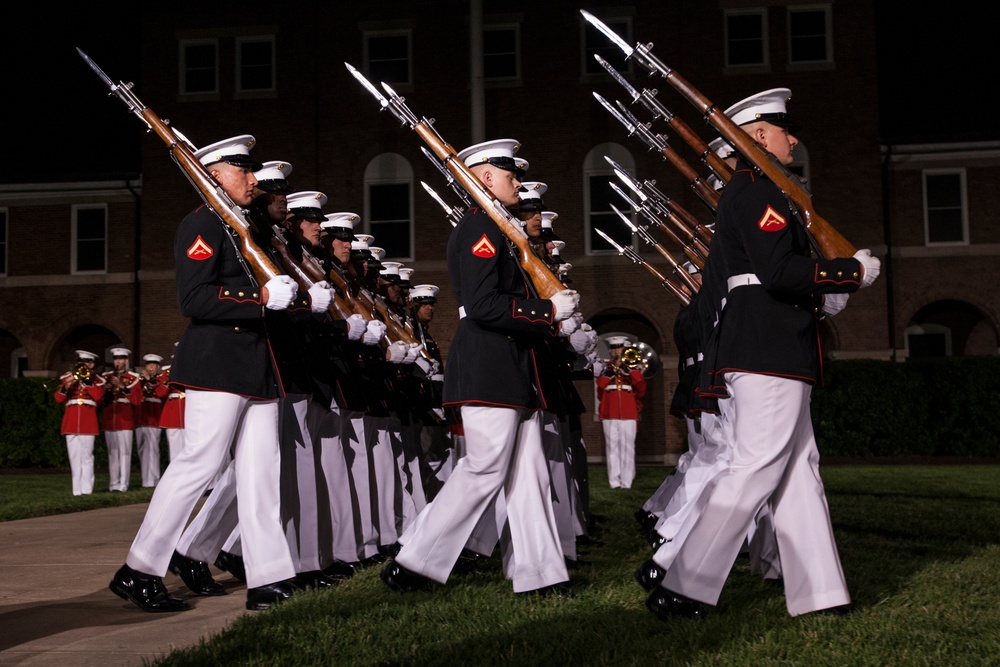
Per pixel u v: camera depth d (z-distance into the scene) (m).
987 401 22.14
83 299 26.11
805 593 4.59
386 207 25.14
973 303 24.67
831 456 22.56
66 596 5.90
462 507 5.25
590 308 24.48
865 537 7.52
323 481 6.51
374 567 6.46
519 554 5.29
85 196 26.27
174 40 25.80
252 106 25.50
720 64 24.77
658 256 24.31
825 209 24.58
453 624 4.58
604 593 5.28
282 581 5.32
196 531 5.92
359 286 7.26
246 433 5.38
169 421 16.27
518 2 25.12
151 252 25.59
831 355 24.58
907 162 25.00
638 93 5.99
